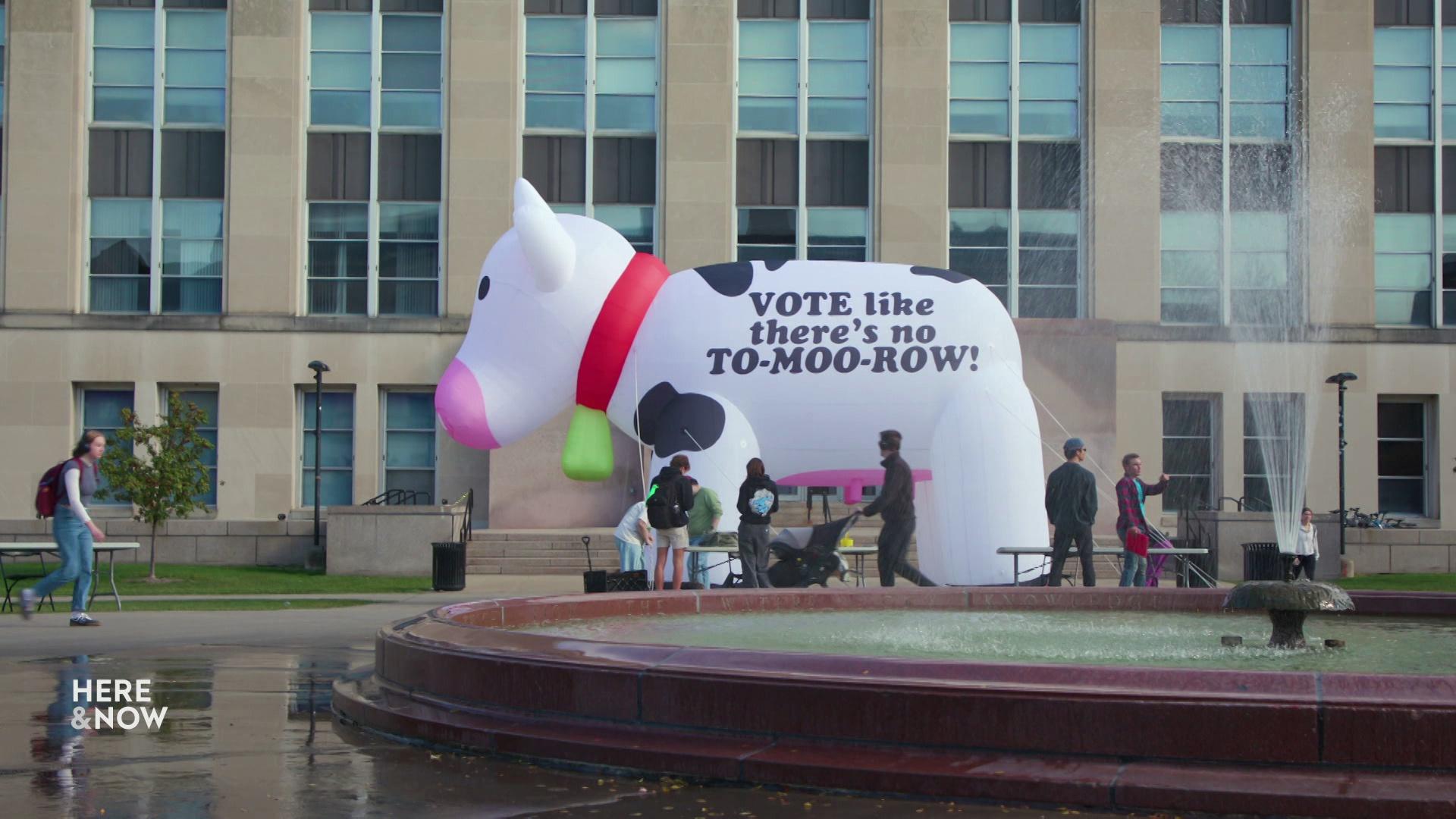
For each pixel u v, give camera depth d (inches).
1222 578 950.4
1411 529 1058.1
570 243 656.4
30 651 458.3
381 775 245.4
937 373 642.8
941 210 1162.0
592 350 660.7
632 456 1119.0
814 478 656.4
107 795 227.8
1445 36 1181.1
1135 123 1155.3
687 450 631.8
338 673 395.2
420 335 1170.0
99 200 1181.1
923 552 651.5
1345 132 1164.5
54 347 1159.6
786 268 662.5
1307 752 215.3
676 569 601.0
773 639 368.8
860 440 645.3
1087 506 602.5
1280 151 1167.0
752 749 241.0
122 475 911.0
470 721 271.6
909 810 218.1
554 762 253.3
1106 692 225.8
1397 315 1179.9
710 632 388.8
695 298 653.3
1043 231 1170.6
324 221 1184.2
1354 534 1017.5
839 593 471.2
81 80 1176.2
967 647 352.8
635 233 1179.9
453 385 669.3
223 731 291.6
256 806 220.7
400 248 1186.6
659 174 1168.2
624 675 257.1
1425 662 325.1
